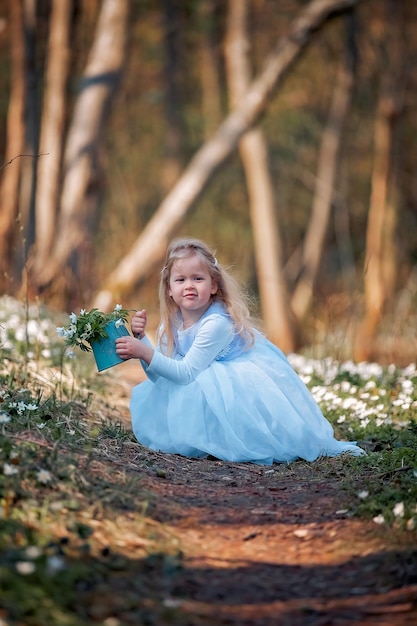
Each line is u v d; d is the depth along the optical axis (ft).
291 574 10.48
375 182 53.47
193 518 11.99
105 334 15.20
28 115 41.29
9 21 56.29
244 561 10.81
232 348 16.51
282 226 77.97
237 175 76.23
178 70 67.10
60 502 11.05
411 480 12.97
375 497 12.46
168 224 47.70
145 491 12.64
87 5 56.49
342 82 63.36
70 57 43.24
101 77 44.62
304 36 48.57
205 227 74.95
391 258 51.52
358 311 43.55
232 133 48.93
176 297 16.44
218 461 15.64
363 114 73.77
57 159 42.50
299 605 9.59
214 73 69.41
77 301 37.63
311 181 75.92
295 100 72.84
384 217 52.19
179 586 9.83
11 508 10.61
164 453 15.84
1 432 13.26
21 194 40.93
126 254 63.46
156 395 16.31
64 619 8.42
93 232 43.78
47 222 41.70
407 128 68.03
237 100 52.75
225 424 15.66
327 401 20.27
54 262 38.81
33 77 41.50
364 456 15.24
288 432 15.71
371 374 24.03
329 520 12.14
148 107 75.66
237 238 75.20
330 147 64.59
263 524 12.05
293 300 67.51
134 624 8.72
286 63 48.65
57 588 9.00
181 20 65.77
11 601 8.45
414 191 67.56
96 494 11.89
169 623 8.88
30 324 22.13
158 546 10.80
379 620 9.17
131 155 75.31
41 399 17.11
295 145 75.87
